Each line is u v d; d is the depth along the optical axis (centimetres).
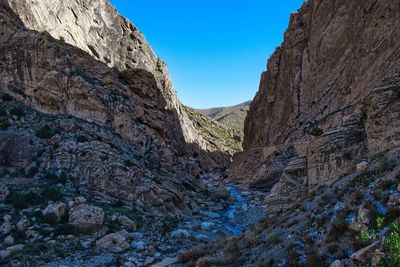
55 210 2994
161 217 3797
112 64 7844
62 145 4119
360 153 2980
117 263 2489
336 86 4975
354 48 4844
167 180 4784
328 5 5916
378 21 4403
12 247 2464
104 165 3997
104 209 3450
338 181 2267
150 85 6078
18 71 4784
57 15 6519
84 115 4734
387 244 816
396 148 2216
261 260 1812
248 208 4750
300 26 6894
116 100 5175
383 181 1681
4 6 5228
